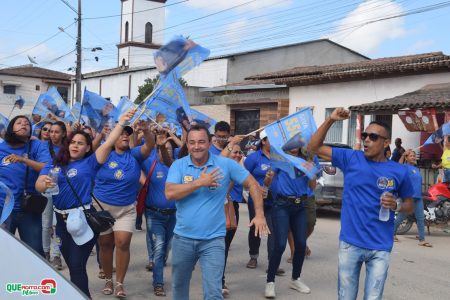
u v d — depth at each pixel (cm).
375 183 427
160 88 595
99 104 710
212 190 431
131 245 864
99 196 572
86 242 477
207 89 2827
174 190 420
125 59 5162
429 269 774
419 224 973
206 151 434
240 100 2552
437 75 1620
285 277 701
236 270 735
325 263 784
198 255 434
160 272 606
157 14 5247
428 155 1545
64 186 485
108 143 502
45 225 705
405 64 1686
